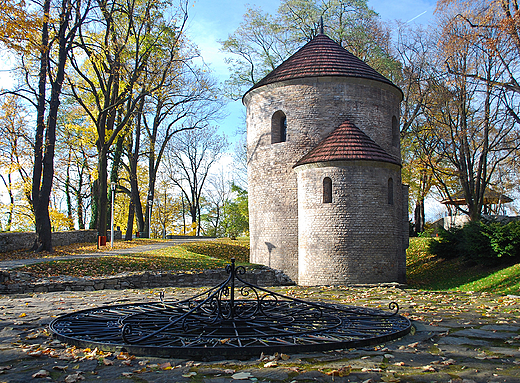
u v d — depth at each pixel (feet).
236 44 123.24
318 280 68.80
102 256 70.44
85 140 114.42
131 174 137.90
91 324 23.93
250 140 85.25
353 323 24.53
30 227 150.51
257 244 82.38
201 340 19.80
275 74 82.53
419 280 81.41
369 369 16.29
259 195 82.33
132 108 101.09
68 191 156.25
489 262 71.51
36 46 66.64
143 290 49.42
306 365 17.01
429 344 20.83
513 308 33.58
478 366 16.93
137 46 95.50
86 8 81.41
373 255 68.44
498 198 146.41
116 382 14.89
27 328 24.64
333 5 115.44
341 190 68.54
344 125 74.74
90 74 113.50
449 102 103.65
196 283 56.80
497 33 82.17
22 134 101.71
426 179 144.36
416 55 114.32
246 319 22.98
